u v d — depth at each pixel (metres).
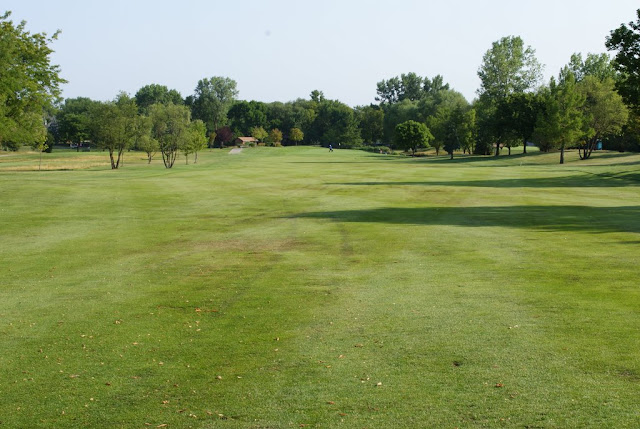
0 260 17.55
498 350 8.68
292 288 13.41
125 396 7.70
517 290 12.38
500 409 6.80
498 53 110.88
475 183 45.62
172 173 53.84
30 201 31.77
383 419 6.70
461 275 14.19
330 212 28.00
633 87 51.28
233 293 13.12
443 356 8.55
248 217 26.73
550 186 43.78
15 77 41.84
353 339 9.51
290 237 21.27
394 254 17.48
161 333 10.31
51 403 7.54
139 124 74.06
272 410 7.07
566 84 81.88
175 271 15.83
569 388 7.28
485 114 114.19
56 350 9.55
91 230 23.33
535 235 20.50
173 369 8.58
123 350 9.47
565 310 10.63
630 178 51.75
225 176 49.28
